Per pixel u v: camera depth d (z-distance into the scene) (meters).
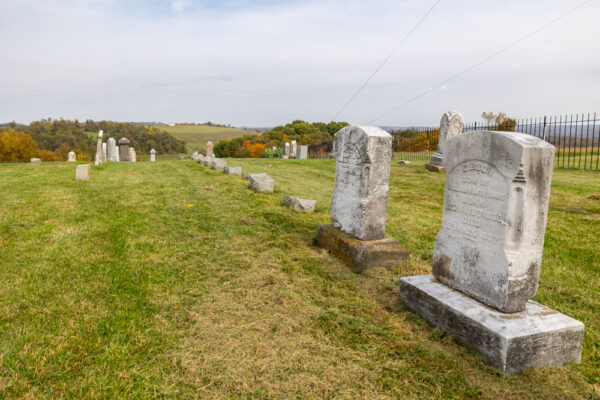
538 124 16.27
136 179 12.82
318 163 20.53
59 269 4.85
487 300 3.43
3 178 12.82
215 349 3.19
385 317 3.87
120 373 2.82
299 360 3.08
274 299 4.21
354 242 5.38
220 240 6.28
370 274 5.01
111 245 5.85
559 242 6.38
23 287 4.28
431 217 8.32
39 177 13.07
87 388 2.66
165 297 4.16
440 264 4.06
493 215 3.38
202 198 9.51
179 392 2.67
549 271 5.07
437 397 2.70
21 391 2.58
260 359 3.06
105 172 14.73
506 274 3.21
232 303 4.06
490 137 3.39
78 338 3.26
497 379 2.88
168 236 6.42
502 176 3.28
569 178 13.47
